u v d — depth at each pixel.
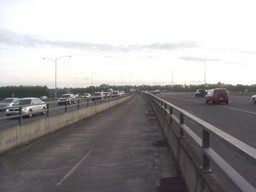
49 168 11.47
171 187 8.95
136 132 20.80
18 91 123.62
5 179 10.11
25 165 11.95
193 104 49.75
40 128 18.86
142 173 10.62
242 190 4.21
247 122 22.86
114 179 9.98
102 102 44.03
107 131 21.53
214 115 29.06
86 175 10.48
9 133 14.66
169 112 16.45
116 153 14.02
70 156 13.51
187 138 10.91
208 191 5.78
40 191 8.90
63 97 64.75
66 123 24.56
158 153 13.89
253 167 9.80
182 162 9.63
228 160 10.80
